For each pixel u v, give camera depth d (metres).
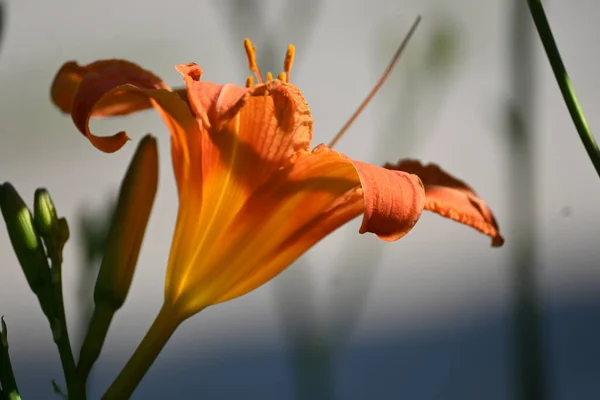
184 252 0.79
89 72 0.80
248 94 0.76
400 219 0.75
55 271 0.78
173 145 0.79
